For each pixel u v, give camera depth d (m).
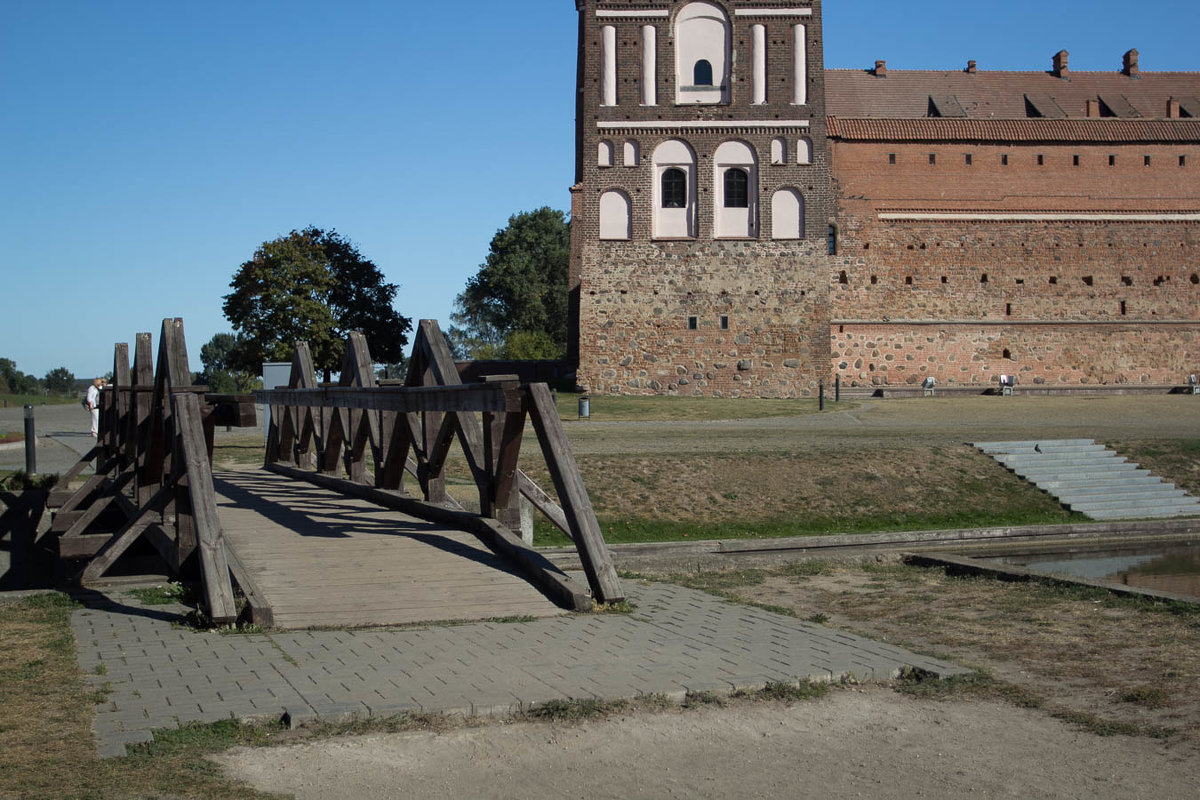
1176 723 7.72
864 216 54.47
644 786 6.40
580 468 24.73
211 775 6.28
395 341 77.81
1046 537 22.81
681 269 49.25
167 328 14.99
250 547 13.18
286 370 29.33
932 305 54.47
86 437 36.62
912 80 60.72
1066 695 8.49
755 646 9.68
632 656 9.15
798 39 49.06
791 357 49.06
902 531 22.56
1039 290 54.84
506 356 91.25
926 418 39.81
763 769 6.72
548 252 100.81
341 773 6.45
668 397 48.44
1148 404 45.31
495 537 13.05
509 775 6.52
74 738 6.78
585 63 49.94
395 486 17.06
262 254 66.12
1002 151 55.12
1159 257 55.34
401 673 8.41
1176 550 21.31
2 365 99.38
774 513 23.52
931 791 6.41
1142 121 55.84
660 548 19.31
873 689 8.53
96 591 11.95
